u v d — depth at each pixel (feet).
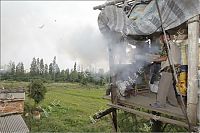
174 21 15.23
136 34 17.66
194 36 14.15
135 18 17.93
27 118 96.07
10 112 75.20
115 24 19.30
